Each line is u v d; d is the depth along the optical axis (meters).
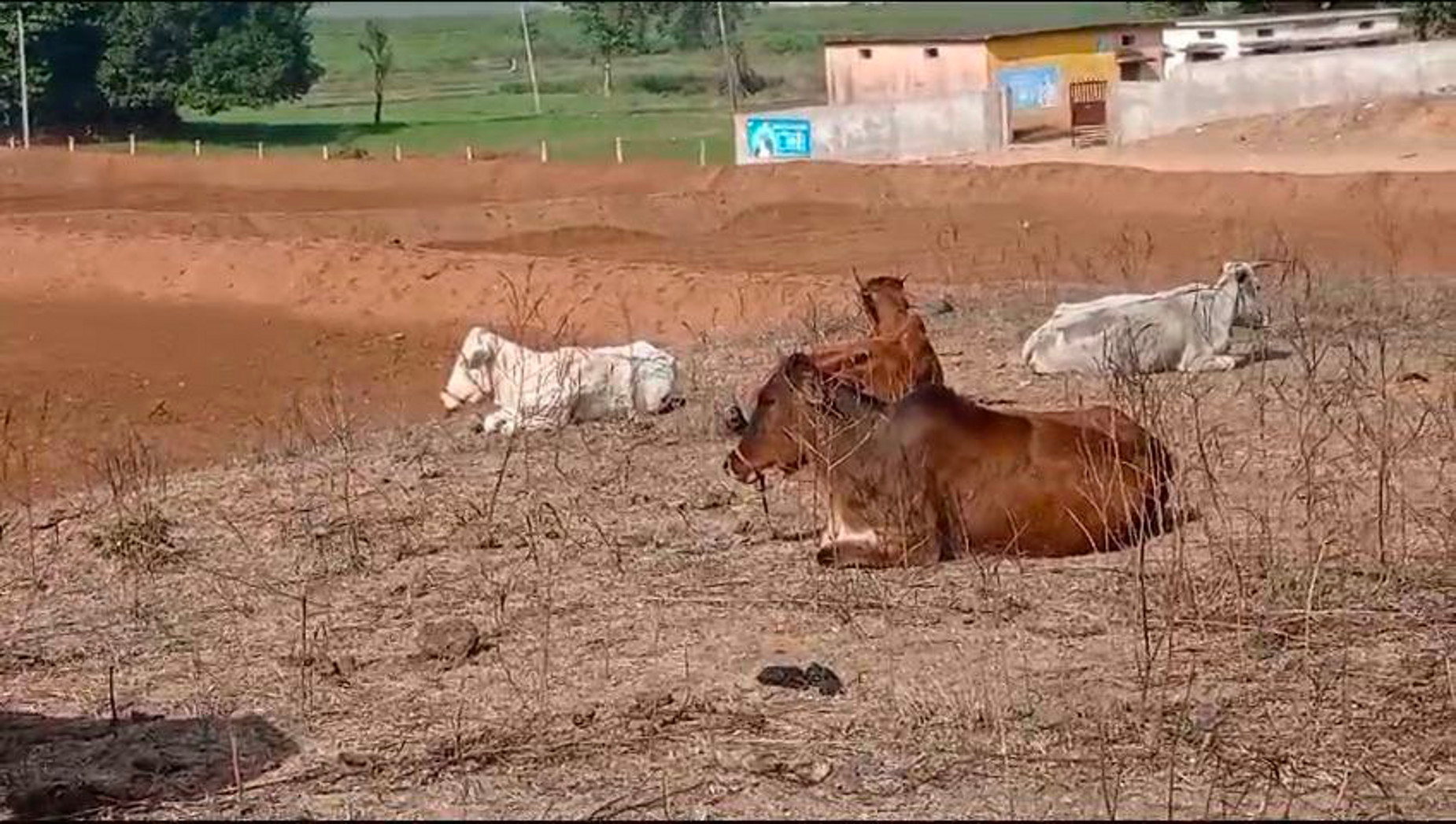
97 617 10.91
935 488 10.88
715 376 18.47
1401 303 19.98
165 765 8.29
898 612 10.05
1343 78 54.22
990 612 9.96
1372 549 10.84
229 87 95.00
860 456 10.96
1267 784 7.72
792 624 9.96
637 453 14.70
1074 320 16.91
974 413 11.02
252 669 9.70
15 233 33.16
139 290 30.81
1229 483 12.36
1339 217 34.25
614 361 16.64
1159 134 55.59
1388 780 7.78
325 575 11.52
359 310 28.45
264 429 18.88
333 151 74.75
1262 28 68.38
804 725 8.45
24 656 10.15
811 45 152.62
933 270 30.12
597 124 88.69
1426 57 53.69
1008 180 41.19
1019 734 8.27
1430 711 8.50
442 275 28.61
